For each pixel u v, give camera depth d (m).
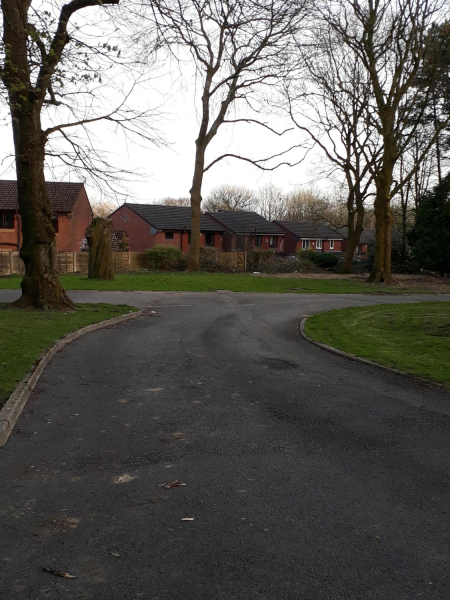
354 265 47.41
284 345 13.42
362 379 9.92
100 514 4.53
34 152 15.88
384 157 33.12
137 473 5.43
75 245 47.66
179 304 22.12
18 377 8.45
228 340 13.79
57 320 14.92
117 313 17.53
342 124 37.12
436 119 37.66
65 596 3.41
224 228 64.44
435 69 30.30
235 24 10.84
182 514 4.55
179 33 10.94
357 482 5.33
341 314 19.86
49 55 9.66
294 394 8.71
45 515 4.50
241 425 7.05
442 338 14.52
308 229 73.62
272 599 3.41
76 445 6.18
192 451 6.08
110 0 13.13
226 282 31.78
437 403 8.34
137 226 58.28
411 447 6.37
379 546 4.10
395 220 50.78
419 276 41.03
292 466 5.70
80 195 49.50
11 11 10.73
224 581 3.59
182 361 10.98
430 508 4.79
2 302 18.75
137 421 7.11
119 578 3.61
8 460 5.70
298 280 35.03
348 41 30.31
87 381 9.09
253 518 4.51
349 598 3.44
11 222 44.38
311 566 3.80
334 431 6.91
